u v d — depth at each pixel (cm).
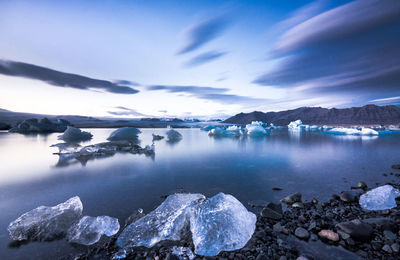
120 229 220
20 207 284
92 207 277
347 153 732
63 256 177
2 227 227
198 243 187
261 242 195
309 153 741
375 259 168
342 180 396
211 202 232
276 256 174
